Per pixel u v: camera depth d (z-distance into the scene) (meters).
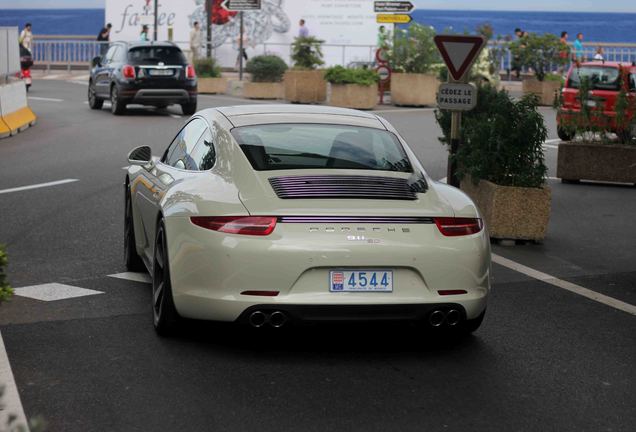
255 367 5.90
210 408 5.18
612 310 7.65
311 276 5.79
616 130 15.76
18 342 6.38
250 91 33.44
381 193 6.10
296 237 5.77
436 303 5.92
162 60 26.28
